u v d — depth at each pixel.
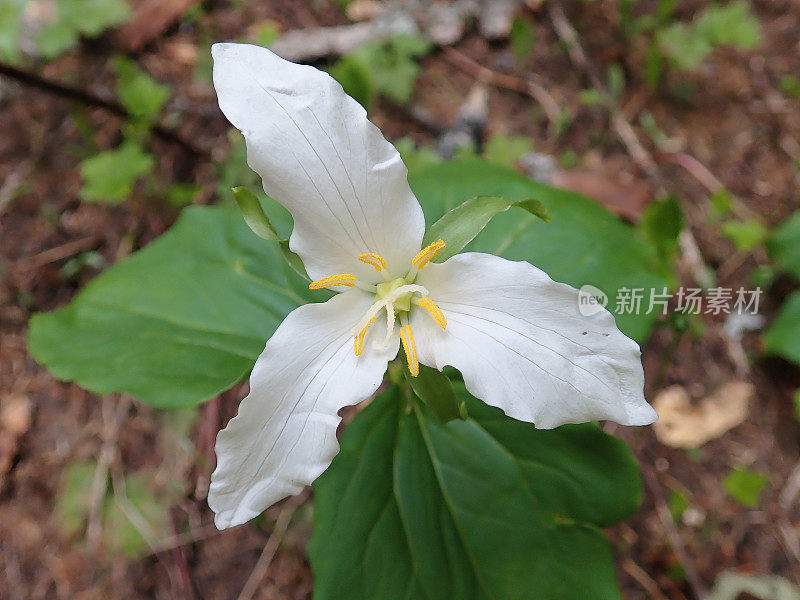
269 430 0.10
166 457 0.19
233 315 0.15
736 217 0.24
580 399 0.10
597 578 0.14
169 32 0.26
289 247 0.11
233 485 0.10
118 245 0.22
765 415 0.21
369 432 0.14
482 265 0.11
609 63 0.27
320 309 0.11
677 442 0.20
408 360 0.10
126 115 0.22
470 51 0.27
